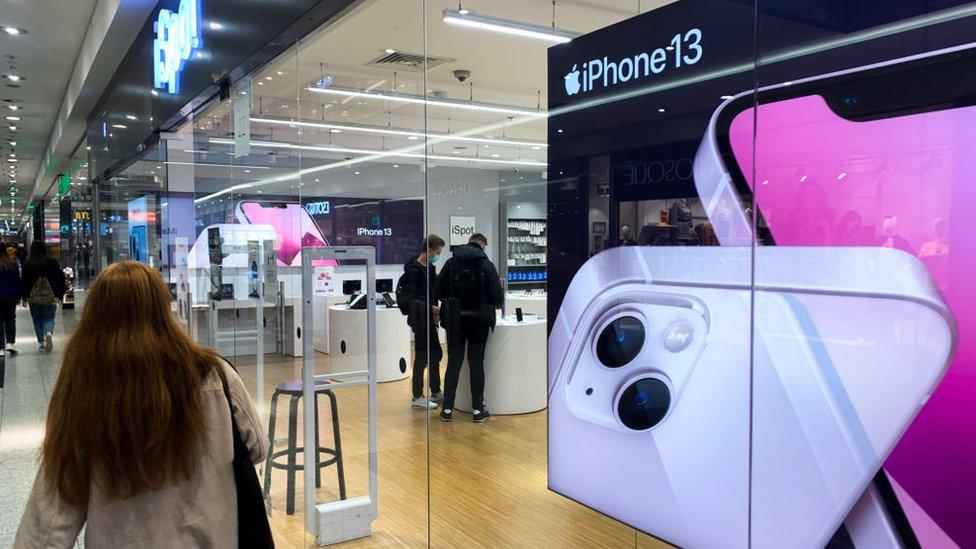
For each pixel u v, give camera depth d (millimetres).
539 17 4125
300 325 3707
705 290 1902
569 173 2516
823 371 1545
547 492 2742
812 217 1556
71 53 7238
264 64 3385
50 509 1396
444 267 4191
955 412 1271
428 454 3648
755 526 1774
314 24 2840
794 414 1640
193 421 1429
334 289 3701
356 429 3582
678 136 1995
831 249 1510
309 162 5352
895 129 1357
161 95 4965
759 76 1698
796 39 1594
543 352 3398
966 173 1232
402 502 3320
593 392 2441
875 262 1405
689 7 1941
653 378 2146
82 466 1374
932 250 1292
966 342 1242
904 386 1365
